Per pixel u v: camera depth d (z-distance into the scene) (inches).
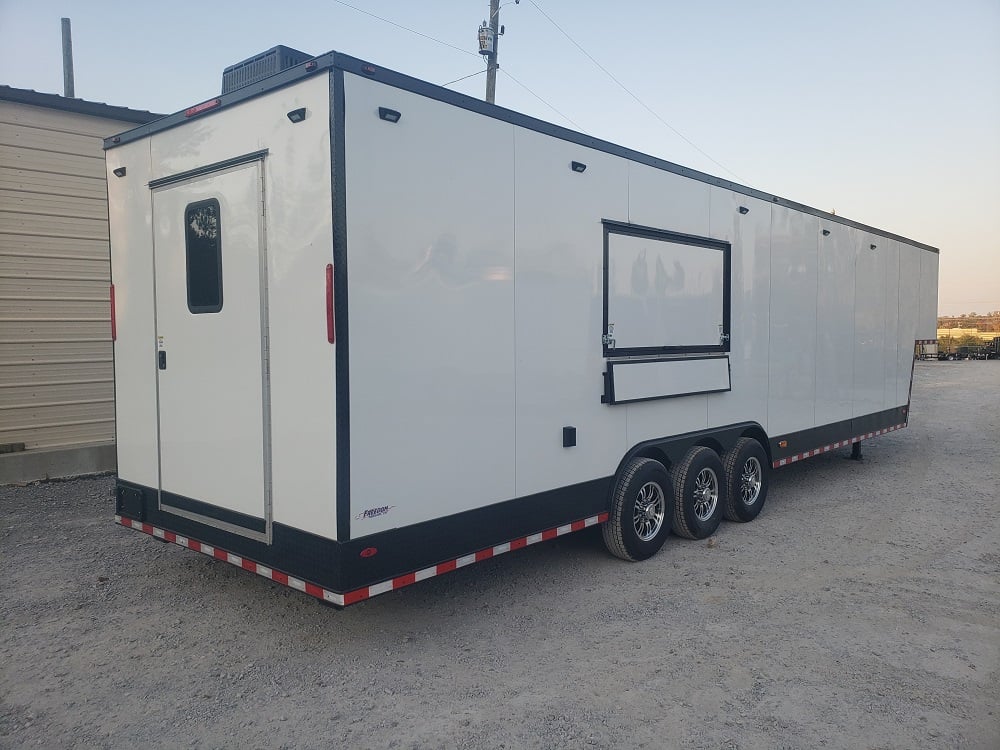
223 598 178.5
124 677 138.9
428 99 144.9
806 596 182.5
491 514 162.4
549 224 174.9
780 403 271.6
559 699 131.0
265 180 143.4
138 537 226.8
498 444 163.5
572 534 239.1
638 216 202.8
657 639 156.7
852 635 159.2
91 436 316.8
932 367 1221.1
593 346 189.5
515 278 166.1
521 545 170.2
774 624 164.9
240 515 153.9
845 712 127.0
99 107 309.3
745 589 187.2
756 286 254.4
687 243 221.5
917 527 248.8
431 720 123.9
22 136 294.0
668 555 216.2
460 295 152.9
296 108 136.0
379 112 135.5
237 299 151.0
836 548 223.8
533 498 173.3
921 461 382.6
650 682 137.5
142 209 175.9
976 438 464.1
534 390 172.2
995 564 208.2
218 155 153.9
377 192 135.8
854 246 322.7
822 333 298.7
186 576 193.3
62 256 306.5
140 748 115.6
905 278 380.5
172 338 168.9
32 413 301.3
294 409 139.6
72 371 310.5
